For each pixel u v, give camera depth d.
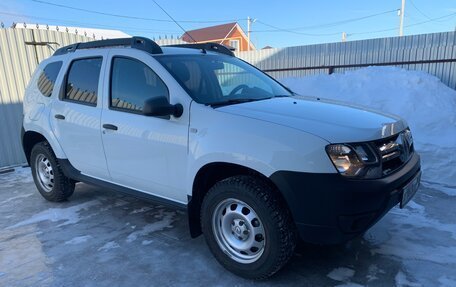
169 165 3.34
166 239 3.84
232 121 2.95
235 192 2.91
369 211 2.62
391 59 10.88
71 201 5.14
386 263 3.19
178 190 3.36
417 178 3.19
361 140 2.68
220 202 3.04
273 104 3.35
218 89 3.63
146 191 3.75
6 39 7.36
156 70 3.47
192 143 3.12
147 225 4.21
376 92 8.36
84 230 4.16
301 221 2.68
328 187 2.56
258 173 2.88
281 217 2.76
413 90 8.01
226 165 2.99
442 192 4.80
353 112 3.28
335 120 2.94
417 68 10.26
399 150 3.02
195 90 3.36
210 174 3.20
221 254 3.13
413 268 3.09
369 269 3.11
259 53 13.73
